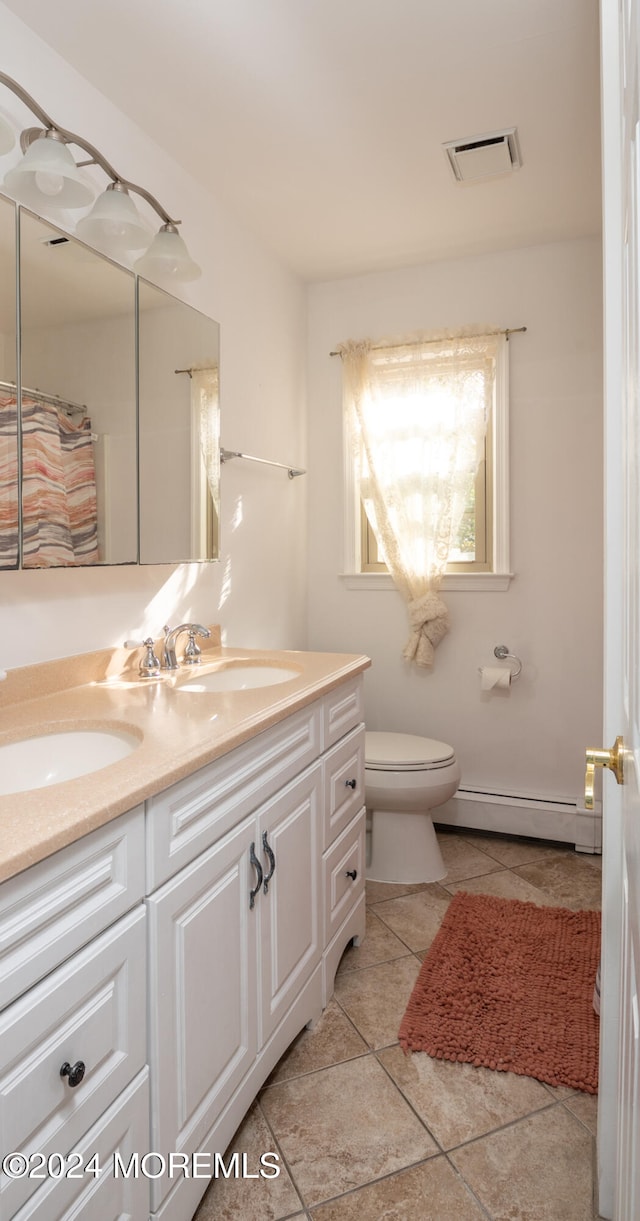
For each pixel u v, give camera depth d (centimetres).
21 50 150
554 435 276
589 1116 146
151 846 104
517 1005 180
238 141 198
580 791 280
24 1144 79
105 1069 94
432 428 289
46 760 132
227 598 244
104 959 93
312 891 170
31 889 81
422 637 291
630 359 61
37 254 140
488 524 294
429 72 170
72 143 155
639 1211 45
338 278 302
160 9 147
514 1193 128
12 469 135
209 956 121
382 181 221
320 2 147
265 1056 144
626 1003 67
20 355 136
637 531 51
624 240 73
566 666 280
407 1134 142
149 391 177
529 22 154
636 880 53
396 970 198
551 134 196
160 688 168
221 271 235
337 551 311
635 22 48
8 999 77
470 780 296
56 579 165
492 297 281
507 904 232
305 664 199
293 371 296
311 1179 132
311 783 169
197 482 201
